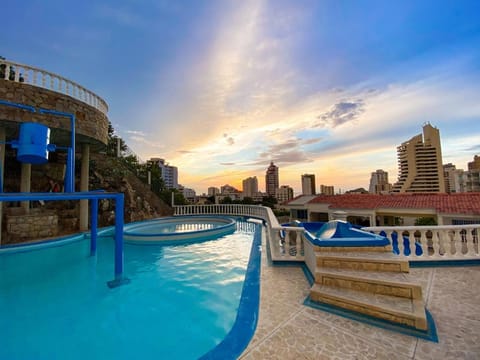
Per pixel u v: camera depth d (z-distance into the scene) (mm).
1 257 7875
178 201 25797
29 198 4582
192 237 10977
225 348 2396
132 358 2779
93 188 16562
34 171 14664
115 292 4902
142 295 4734
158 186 24953
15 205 11445
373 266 3844
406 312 2756
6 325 3609
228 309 4082
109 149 25969
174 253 8344
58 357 2811
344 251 4391
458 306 3314
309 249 5145
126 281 5547
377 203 17953
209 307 4160
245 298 3678
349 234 5086
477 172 55125
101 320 3740
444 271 4965
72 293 4883
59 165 15945
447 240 5570
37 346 3055
